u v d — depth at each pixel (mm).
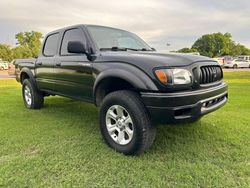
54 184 2488
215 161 2965
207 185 2465
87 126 4395
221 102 3523
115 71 3164
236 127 4230
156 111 2832
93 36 3938
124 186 2469
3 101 6988
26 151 3285
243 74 18359
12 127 4332
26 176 2625
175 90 2854
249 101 6684
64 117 5031
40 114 5289
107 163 2924
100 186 2465
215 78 3467
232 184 2475
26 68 5707
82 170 2764
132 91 3115
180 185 2469
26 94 5965
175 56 3180
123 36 4406
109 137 3340
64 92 4512
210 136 3793
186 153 3195
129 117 3053
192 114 2930
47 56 4965
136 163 2922
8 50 59312
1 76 19875
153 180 2564
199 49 81562
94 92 3531
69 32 4426
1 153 3219
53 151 3264
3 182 2508
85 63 3748
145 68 2938
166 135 3836
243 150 3266
